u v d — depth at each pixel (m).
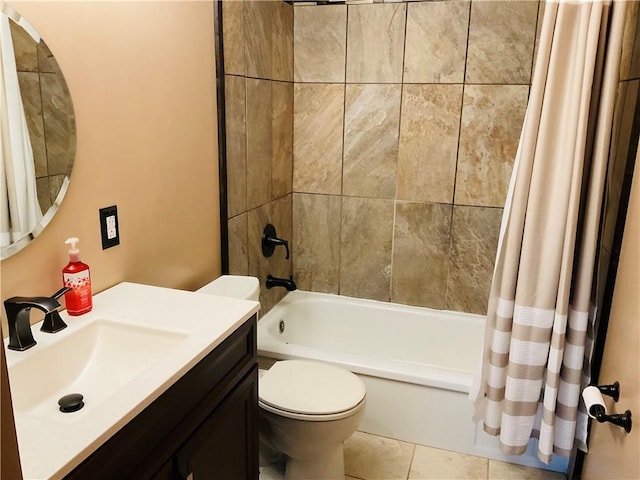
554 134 1.66
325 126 2.81
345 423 1.80
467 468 2.17
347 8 2.62
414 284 2.88
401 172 2.74
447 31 2.50
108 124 1.53
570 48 1.61
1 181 1.21
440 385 2.20
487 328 1.91
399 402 2.29
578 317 1.75
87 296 1.41
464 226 2.71
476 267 2.75
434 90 2.59
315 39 2.72
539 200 1.70
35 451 0.85
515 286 1.80
